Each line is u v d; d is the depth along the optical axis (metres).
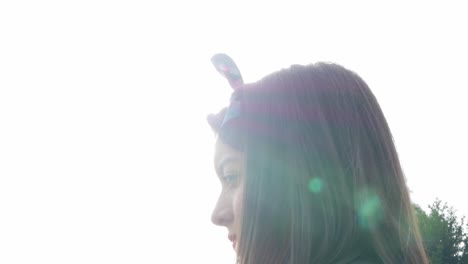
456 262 25.69
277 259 1.83
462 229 25.95
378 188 1.90
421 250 1.89
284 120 1.98
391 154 1.99
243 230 1.91
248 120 2.01
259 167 1.93
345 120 1.98
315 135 1.94
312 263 1.81
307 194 1.86
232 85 2.24
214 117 2.24
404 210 1.92
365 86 2.11
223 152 2.06
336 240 1.81
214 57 2.28
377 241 1.80
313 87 2.03
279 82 2.06
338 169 1.89
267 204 1.89
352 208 1.84
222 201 2.07
